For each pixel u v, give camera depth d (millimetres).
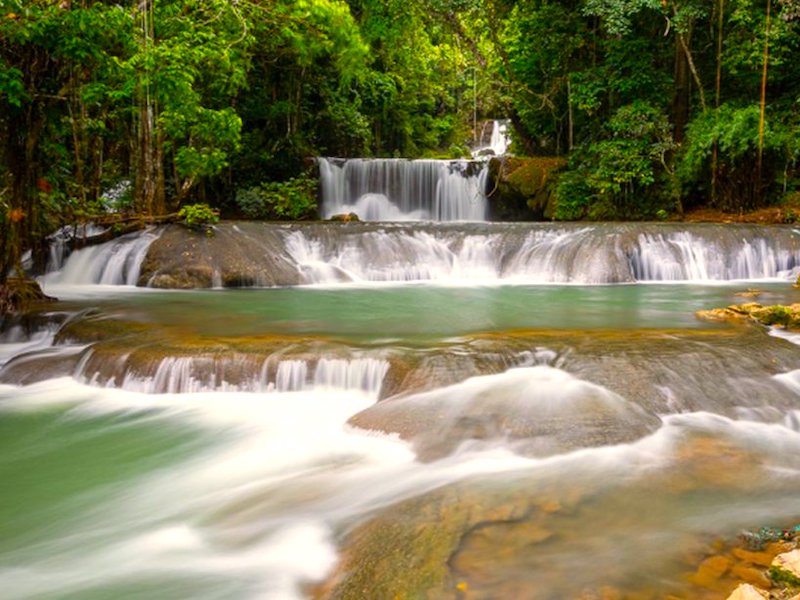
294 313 8820
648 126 17719
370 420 5117
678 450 4422
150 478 4738
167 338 7031
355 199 21547
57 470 4910
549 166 19672
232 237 12750
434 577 2984
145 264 12023
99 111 13875
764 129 16312
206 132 12641
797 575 2783
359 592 2988
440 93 35812
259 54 19484
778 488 3883
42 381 6730
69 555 3742
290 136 21312
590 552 3143
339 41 19438
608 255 12625
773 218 16156
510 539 3297
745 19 16953
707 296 10398
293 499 4223
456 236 13797
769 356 5926
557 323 7867
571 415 4809
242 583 3361
